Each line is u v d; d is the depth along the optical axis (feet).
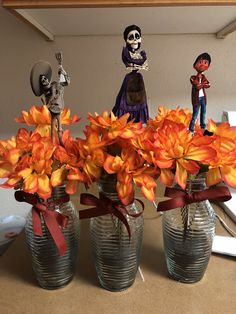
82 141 1.59
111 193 1.69
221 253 2.18
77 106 3.33
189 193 1.73
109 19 2.66
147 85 3.28
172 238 1.86
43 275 1.82
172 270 1.93
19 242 2.46
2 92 3.29
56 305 1.73
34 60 3.21
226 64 3.23
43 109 1.74
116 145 1.57
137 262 1.85
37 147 1.51
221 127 1.68
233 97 3.32
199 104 2.03
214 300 1.75
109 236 1.76
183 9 2.39
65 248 1.69
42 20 2.66
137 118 2.10
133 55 2.00
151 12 2.46
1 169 1.53
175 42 3.17
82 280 1.95
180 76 3.26
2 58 3.20
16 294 1.82
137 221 1.79
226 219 2.74
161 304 1.72
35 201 1.68
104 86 3.28
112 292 1.83
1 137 3.40
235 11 2.45
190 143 1.47
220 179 1.54
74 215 1.90
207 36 3.16
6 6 2.19
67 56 3.21
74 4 2.16
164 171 1.50
